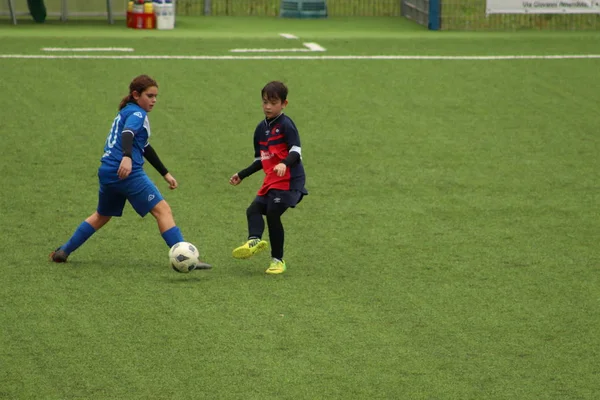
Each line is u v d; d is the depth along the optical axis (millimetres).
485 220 35281
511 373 22438
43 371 22156
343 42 72250
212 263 30062
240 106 53438
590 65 65688
